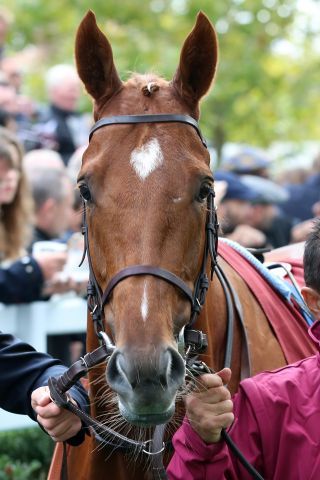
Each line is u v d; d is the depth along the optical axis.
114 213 2.43
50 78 6.89
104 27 10.46
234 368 2.94
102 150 2.54
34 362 2.83
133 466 2.72
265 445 2.42
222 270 3.06
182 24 10.48
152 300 2.33
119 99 2.68
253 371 2.91
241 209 5.89
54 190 5.20
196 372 2.50
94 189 2.49
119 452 2.72
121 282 2.37
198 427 2.32
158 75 2.88
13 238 4.68
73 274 4.91
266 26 10.91
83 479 2.85
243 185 5.93
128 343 2.25
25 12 10.59
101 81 2.72
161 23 10.52
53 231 5.24
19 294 4.55
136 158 2.49
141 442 2.55
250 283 3.19
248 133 11.50
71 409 2.50
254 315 3.07
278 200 6.26
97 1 10.41
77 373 2.46
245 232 5.71
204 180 2.52
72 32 10.61
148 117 2.60
